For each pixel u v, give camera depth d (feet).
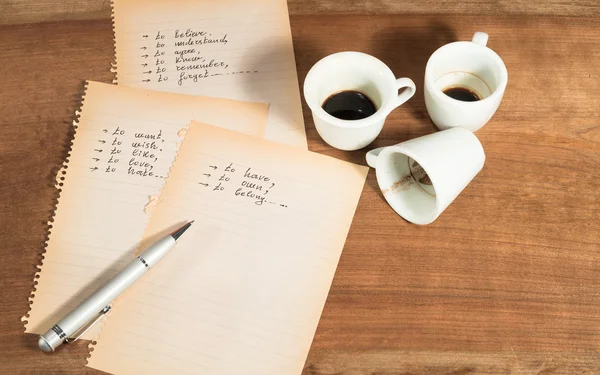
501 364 2.01
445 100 2.12
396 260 2.15
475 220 2.22
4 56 2.48
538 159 2.32
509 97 2.42
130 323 2.04
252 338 2.03
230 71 2.46
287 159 2.30
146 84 2.43
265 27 2.54
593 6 2.58
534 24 2.55
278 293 2.09
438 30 2.53
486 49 2.20
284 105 2.39
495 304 2.10
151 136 2.33
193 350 2.01
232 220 2.19
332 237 2.18
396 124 2.37
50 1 2.58
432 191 2.23
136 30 2.53
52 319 2.05
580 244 2.19
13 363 1.98
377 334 2.05
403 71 2.45
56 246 2.16
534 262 2.16
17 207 2.22
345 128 2.06
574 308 2.09
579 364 2.02
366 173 2.28
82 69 2.46
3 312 2.06
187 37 2.52
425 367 2.00
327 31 2.53
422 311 2.08
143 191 2.24
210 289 2.09
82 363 1.99
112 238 2.17
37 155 2.31
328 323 2.06
